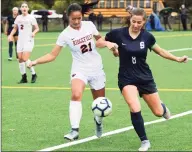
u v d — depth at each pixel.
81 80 12.21
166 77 24.06
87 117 15.36
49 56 12.41
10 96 19.22
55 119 15.11
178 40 47.41
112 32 11.98
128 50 11.71
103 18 76.25
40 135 13.18
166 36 53.44
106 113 12.05
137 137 12.82
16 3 81.44
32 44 22.62
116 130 13.56
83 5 12.78
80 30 12.23
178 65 28.62
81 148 11.83
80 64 12.33
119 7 83.06
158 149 11.65
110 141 12.45
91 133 13.32
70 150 11.67
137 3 82.50
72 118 12.05
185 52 36.25
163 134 13.09
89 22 12.43
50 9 93.12
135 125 11.53
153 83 12.02
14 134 13.27
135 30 11.73
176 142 12.28
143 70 11.88
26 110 16.50
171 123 14.31
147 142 11.57
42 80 23.56
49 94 19.69
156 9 80.81
